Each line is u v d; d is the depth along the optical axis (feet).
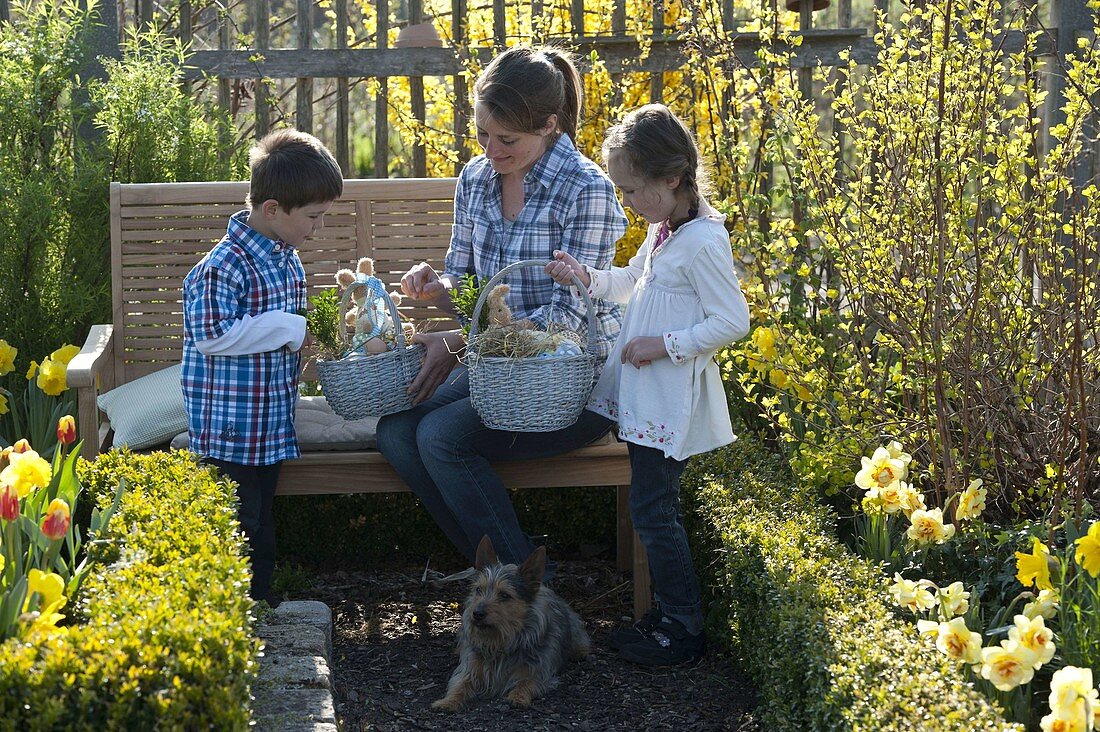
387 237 14.02
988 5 11.30
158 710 6.12
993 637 8.92
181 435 11.58
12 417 14.43
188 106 16.70
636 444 10.56
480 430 11.02
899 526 11.75
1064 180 10.89
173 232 13.76
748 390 12.92
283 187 10.82
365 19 23.71
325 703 8.21
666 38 17.34
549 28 17.83
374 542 14.49
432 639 12.05
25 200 14.97
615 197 11.62
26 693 6.07
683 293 10.47
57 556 8.10
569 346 10.32
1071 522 10.32
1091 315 11.26
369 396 10.83
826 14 34.42
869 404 12.37
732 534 10.77
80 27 16.79
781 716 8.83
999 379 11.70
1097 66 11.21
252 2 34.42
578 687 10.73
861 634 8.41
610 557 14.75
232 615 7.05
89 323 15.89
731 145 15.26
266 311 11.10
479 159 12.28
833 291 13.92
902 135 11.40
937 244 11.11
